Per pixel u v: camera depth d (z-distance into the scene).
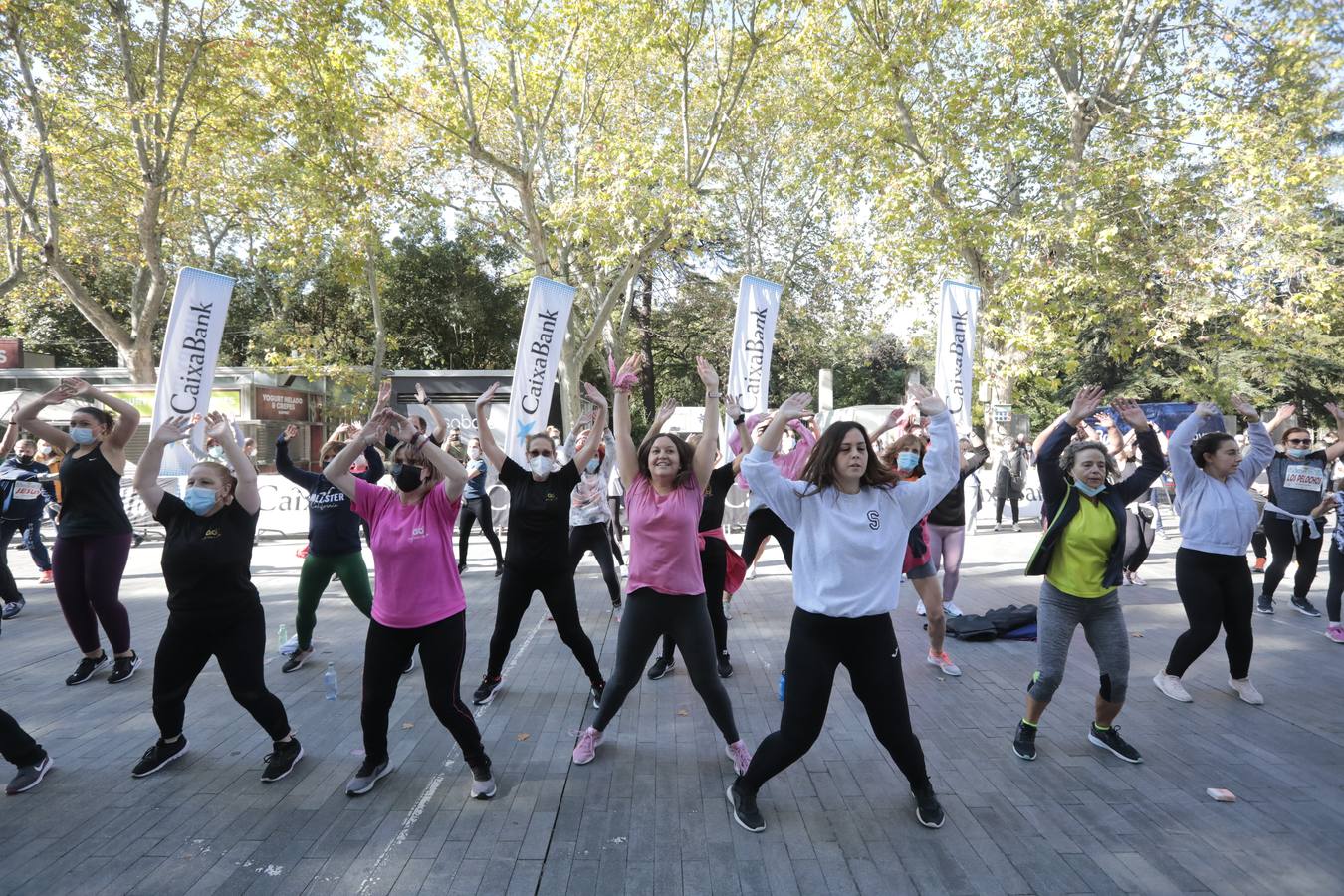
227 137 18.30
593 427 4.96
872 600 3.25
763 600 8.45
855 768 4.07
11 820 3.58
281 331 28.11
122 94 17.73
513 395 11.15
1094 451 4.06
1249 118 12.50
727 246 28.86
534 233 18.05
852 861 3.17
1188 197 15.60
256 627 3.99
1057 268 16.03
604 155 16.62
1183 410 26.97
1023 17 15.29
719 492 5.71
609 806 3.66
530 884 3.03
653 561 4.01
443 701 3.66
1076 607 4.12
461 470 3.74
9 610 7.96
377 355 21.83
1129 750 4.11
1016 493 14.91
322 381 23.08
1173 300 15.35
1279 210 13.71
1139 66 16.22
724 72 19.52
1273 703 4.99
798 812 3.59
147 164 17.41
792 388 34.44
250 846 3.33
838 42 16.97
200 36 16.75
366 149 17.41
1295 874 3.04
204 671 5.91
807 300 29.69
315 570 5.73
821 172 18.27
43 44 16.00
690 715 4.88
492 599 8.57
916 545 5.63
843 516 3.28
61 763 4.22
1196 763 4.08
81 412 5.46
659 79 21.03
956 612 7.16
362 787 3.79
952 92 16.89
